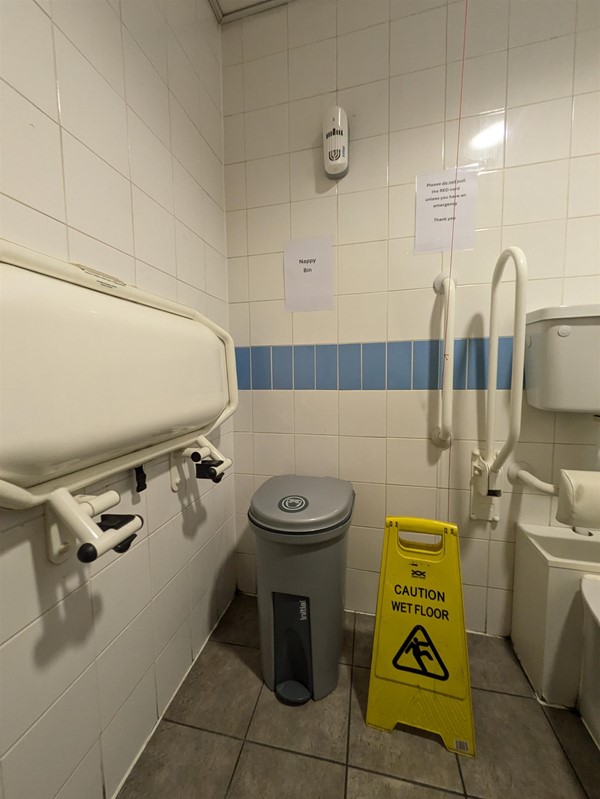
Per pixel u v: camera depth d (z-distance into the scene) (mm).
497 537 1195
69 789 646
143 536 873
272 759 837
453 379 1187
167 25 958
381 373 1247
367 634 1233
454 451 1209
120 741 787
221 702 988
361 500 1310
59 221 630
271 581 960
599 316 893
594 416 1075
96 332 589
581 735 885
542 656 973
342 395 1294
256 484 1422
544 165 1051
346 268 1242
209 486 1229
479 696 997
